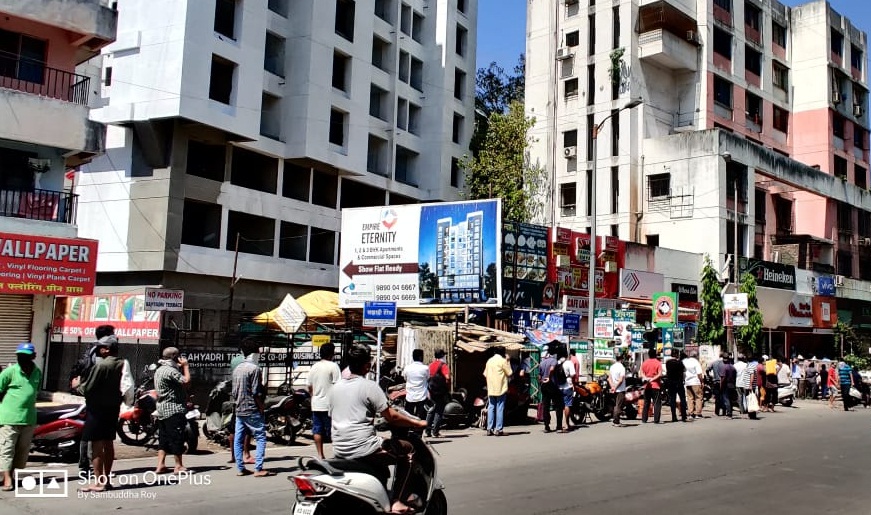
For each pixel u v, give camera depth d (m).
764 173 40.00
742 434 15.91
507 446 13.60
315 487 6.25
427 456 7.18
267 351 16.98
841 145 49.50
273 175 33.66
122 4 29.48
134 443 12.77
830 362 30.16
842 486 9.73
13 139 19.42
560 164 42.19
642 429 16.84
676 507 8.29
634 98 39.44
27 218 19.48
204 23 28.97
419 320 22.45
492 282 21.33
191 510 7.93
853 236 48.28
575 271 28.14
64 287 19.64
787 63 49.00
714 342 32.81
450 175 44.22
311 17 34.34
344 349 18.28
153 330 18.59
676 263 34.44
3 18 20.11
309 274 34.69
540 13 44.47
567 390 16.23
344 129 36.53
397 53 41.81
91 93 29.20
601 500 8.62
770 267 38.12
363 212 23.67
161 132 28.84
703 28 41.69
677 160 38.16
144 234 28.78
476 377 17.67
